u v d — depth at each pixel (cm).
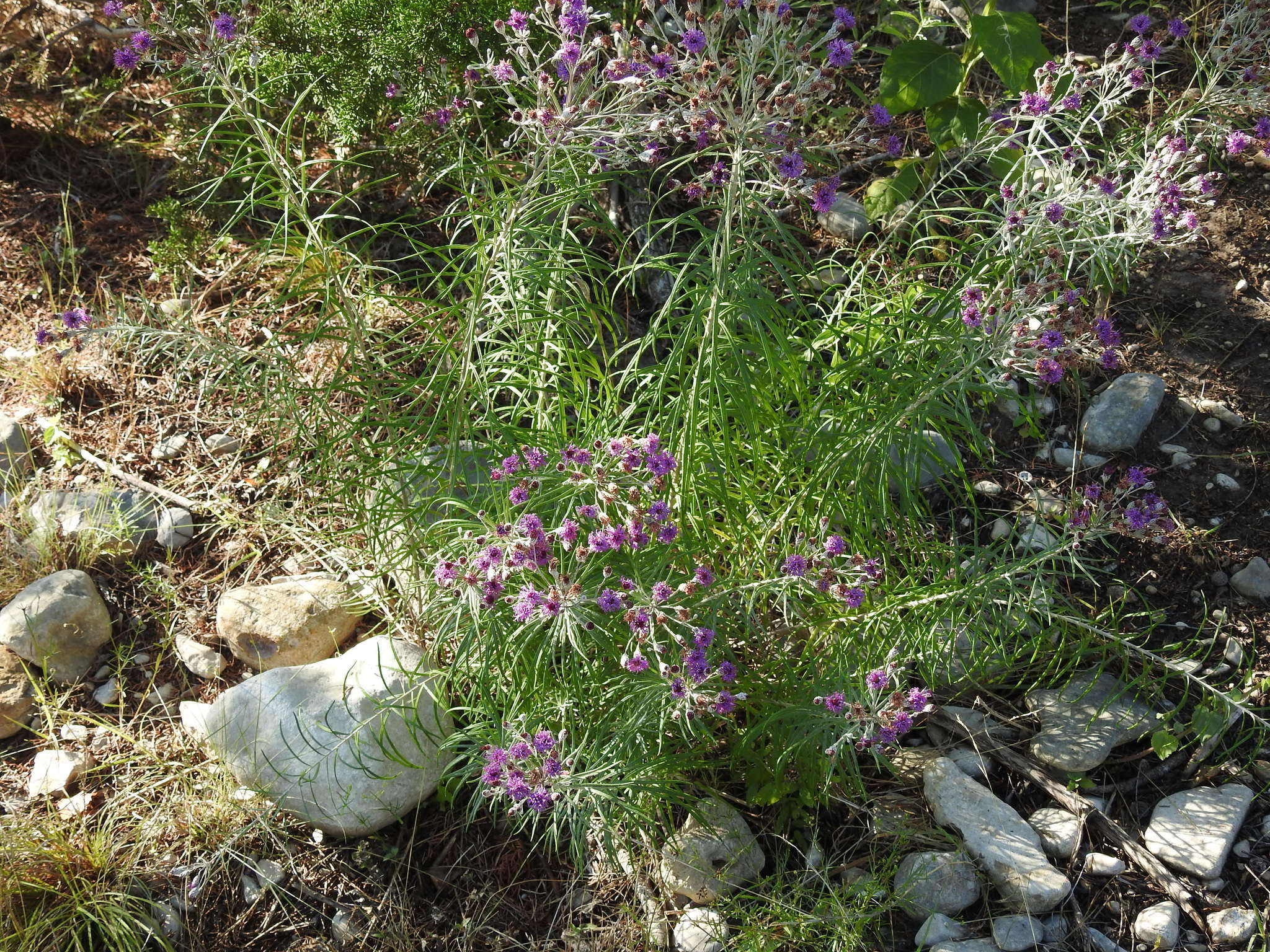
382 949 63
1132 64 65
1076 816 66
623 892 64
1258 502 79
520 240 62
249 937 64
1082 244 65
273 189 67
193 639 77
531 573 56
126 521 82
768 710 64
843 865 64
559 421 67
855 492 63
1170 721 69
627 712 59
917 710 52
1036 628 71
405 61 83
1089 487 62
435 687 67
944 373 62
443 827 68
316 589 77
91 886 64
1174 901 62
